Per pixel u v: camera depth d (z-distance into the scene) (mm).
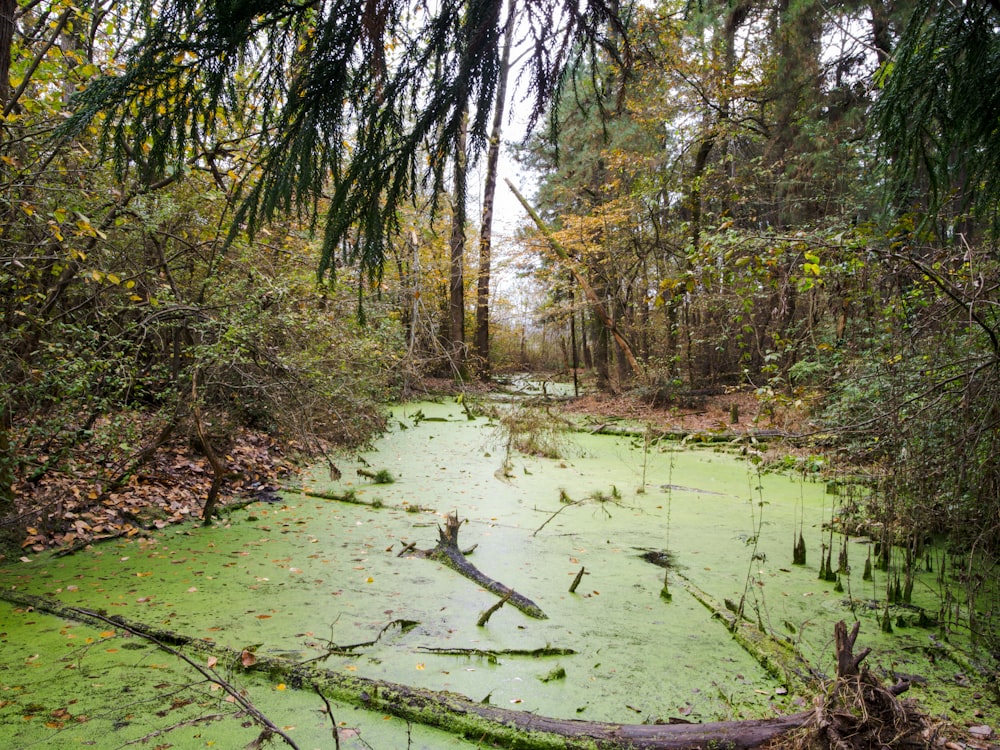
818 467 6406
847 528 5406
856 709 2217
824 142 10422
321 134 2443
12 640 3283
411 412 13664
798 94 11242
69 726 2561
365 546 5062
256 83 2416
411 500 6547
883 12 9508
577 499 6699
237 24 2062
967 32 2707
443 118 2377
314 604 3898
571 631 3615
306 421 7445
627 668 3195
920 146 3002
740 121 12844
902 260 3521
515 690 2971
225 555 4719
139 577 4215
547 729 2520
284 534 5297
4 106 4387
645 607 3977
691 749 2387
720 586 4340
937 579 4469
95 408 5051
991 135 2867
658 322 15242
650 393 13586
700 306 10188
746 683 3061
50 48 4910
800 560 4809
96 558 4516
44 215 4555
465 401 14266
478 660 3256
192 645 3246
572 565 4742
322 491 6672
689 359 13359
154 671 3021
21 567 4281
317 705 2781
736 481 7684
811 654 3330
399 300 12352
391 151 2471
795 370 6535
